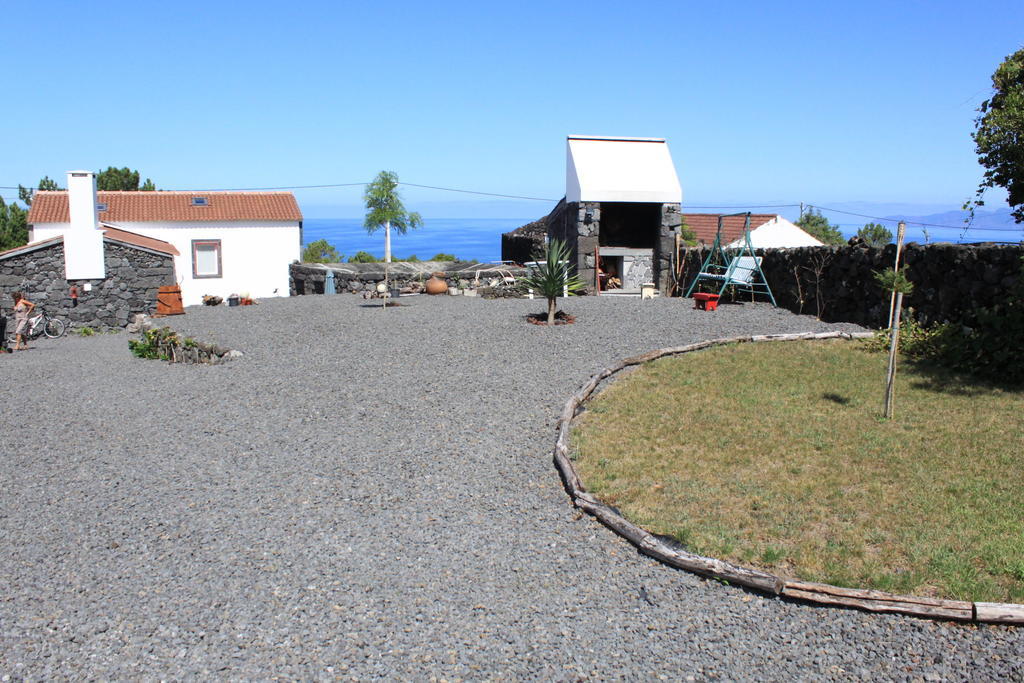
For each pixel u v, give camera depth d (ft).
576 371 34.40
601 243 74.59
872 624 15.24
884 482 21.06
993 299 32.78
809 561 17.31
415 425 29.01
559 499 21.91
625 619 15.93
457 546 19.42
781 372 32.09
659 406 28.53
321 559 18.92
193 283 94.17
